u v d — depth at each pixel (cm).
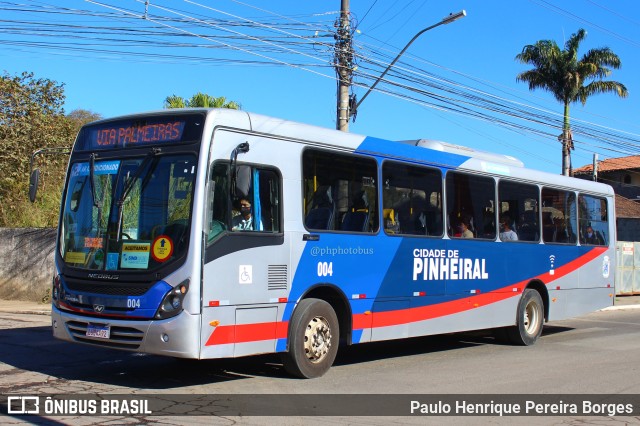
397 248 1048
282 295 857
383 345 1312
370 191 1010
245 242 812
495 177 1282
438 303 1127
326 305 920
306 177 907
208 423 662
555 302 1433
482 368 1052
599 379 977
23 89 2484
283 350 862
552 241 1432
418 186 1105
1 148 2358
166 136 812
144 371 930
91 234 834
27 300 1975
